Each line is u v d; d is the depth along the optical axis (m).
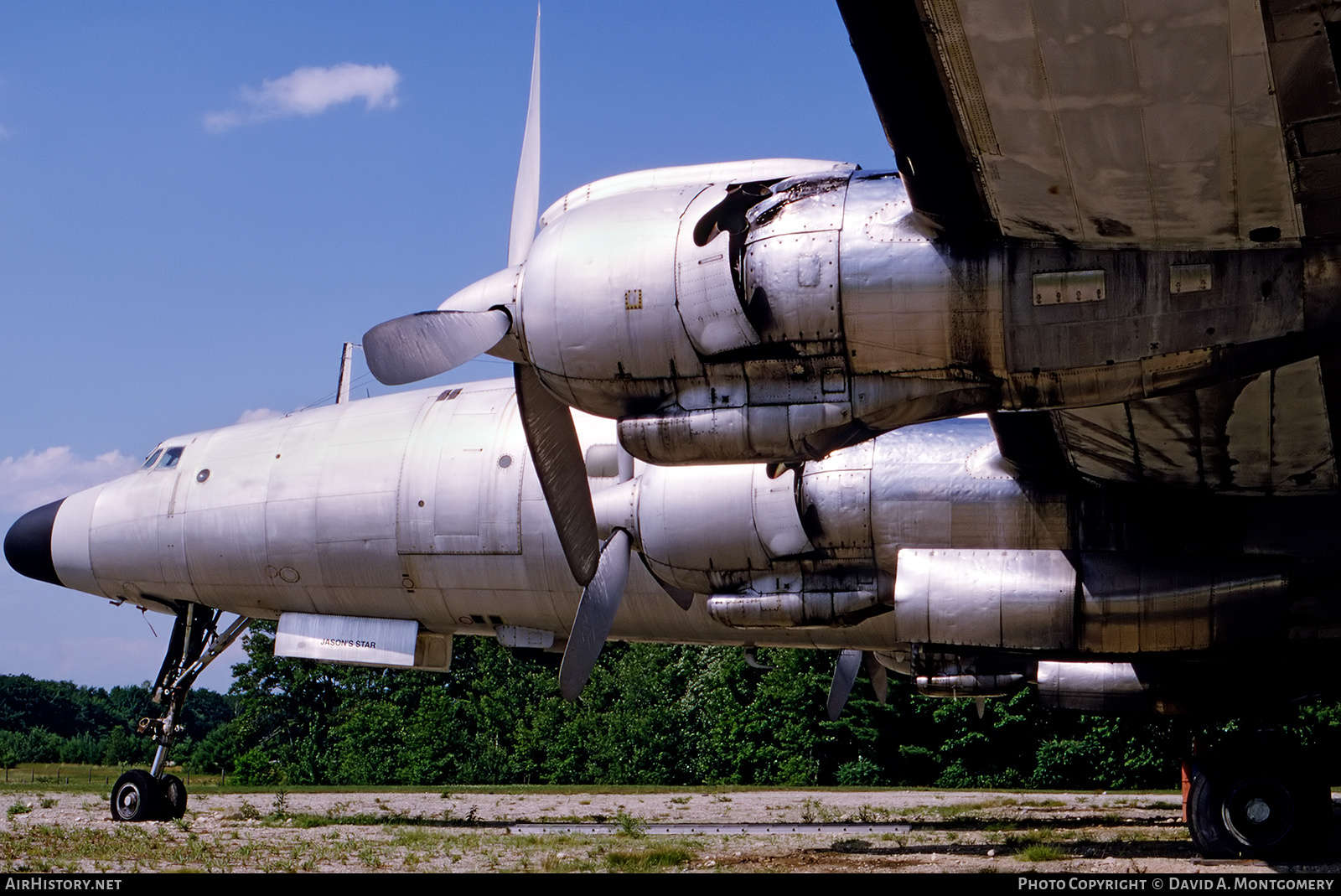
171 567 16.73
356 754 49.50
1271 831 9.48
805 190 8.66
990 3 5.59
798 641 15.06
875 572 11.47
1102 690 12.30
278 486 16.22
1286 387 8.24
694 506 12.11
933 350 8.20
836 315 8.30
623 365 8.95
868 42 6.11
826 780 35.28
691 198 9.03
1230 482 9.80
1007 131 6.50
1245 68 5.73
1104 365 7.88
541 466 10.71
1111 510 10.41
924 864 9.69
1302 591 9.98
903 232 8.20
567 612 15.30
